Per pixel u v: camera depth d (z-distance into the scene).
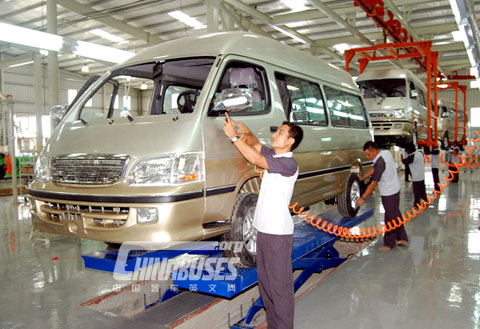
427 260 5.27
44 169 3.92
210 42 4.14
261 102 4.26
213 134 3.57
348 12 15.24
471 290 4.20
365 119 7.18
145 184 3.30
